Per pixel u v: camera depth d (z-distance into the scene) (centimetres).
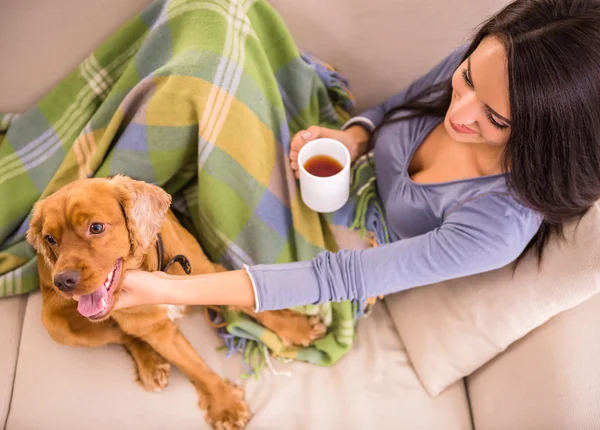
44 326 132
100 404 124
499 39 89
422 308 127
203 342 134
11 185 141
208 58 121
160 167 130
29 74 144
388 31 141
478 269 107
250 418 124
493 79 89
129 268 109
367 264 109
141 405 125
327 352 129
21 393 125
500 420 113
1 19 133
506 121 91
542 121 86
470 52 100
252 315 133
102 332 128
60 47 140
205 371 126
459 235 105
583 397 101
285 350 131
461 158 115
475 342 118
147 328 121
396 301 135
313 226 134
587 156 87
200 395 125
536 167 90
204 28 123
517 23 87
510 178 97
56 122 144
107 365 129
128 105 128
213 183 126
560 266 107
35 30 136
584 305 111
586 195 93
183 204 144
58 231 100
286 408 125
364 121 142
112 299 103
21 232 139
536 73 83
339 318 131
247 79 126
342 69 152
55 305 125
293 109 146
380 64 149
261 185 131
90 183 103
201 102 121
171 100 122
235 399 125
